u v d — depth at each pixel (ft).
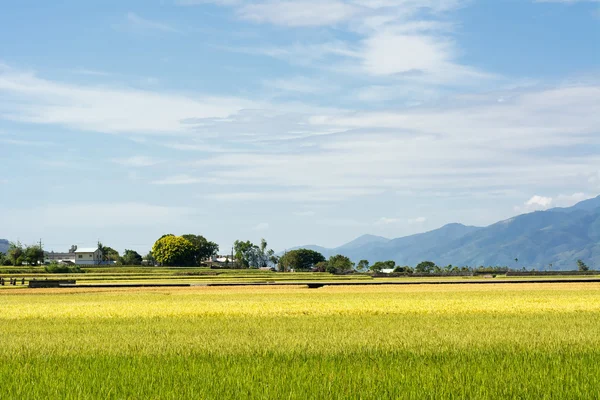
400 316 122.21
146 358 67.92
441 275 479.41
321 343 78.38
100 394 50.52
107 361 65.82
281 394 49.96
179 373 58.54
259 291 231.09
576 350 71.36
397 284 291.79
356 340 81.30
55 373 59.26
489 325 102.01
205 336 87.92
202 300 178.19
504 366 61.36
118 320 118.52
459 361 64.75
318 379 55.01
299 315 126.00
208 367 61.52
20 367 62.75
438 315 124.16
